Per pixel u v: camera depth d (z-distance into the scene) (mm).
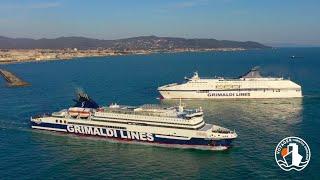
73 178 103438
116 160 117812
